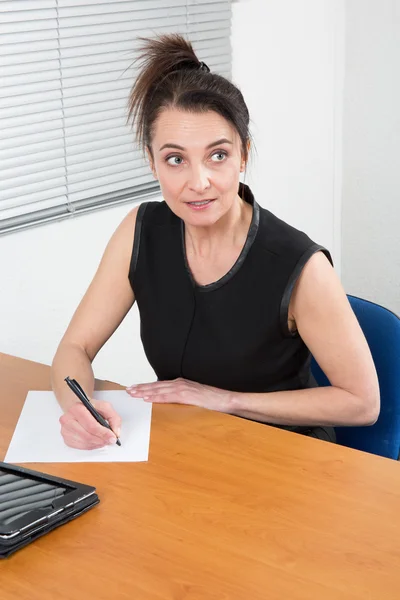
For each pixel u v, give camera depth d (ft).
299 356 6.11
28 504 4.53
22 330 9.44
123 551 4.26
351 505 4.57
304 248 5.81
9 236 9.10
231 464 5.01
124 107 9.88
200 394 5.83
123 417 5.62
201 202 5.48
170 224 6.24
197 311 6.05
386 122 12.22
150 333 6.30
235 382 6.10
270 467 4.97
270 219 6.02
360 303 6.39
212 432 5.39
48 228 9.44
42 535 4.40
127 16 9.64
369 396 5.77
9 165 9.02
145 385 6.00
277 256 5.83
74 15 9.15
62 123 9.37
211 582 4.02
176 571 4.10
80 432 5.30
